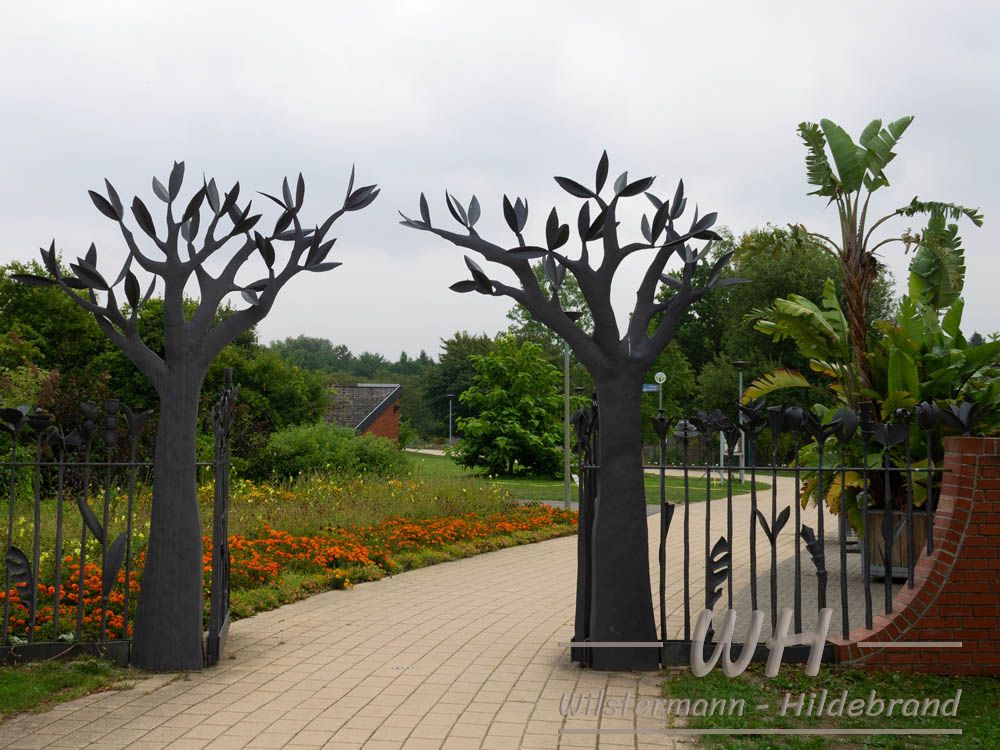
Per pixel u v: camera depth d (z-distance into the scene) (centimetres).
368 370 14538
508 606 976
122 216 682
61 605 825
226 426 763
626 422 696
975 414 675
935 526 695
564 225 676
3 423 687
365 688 636
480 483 2097
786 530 1823
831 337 1209
